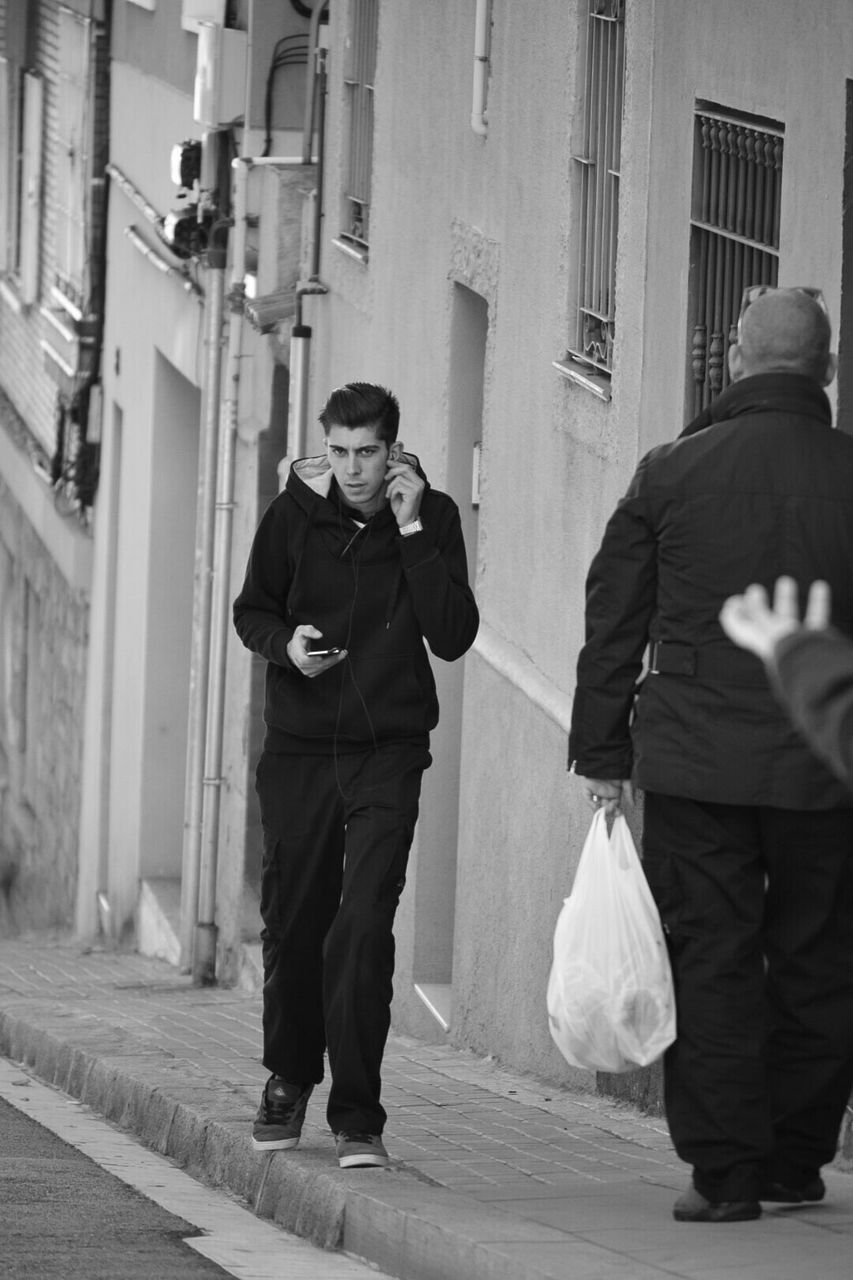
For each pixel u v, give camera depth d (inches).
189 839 1572.3
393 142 1251.2
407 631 662.5
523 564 1010.1
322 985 690.2
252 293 1544.0
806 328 556.1
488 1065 1000.9
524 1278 532.4
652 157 832.3
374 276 1288.1
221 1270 610.5
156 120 1811.0
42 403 2277.3
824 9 660.7
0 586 2541.8
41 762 2273.6
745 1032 558.3
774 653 362.3
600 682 563.2
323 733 663.1
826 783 542.3
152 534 1781.5
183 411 1786.4
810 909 560.7
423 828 1167.6
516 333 1022.4
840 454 552.4
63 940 1990.7
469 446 1136.2
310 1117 776.9
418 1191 635.5
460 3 1122.0
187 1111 805.9
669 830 559.8
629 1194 630.5
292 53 1560.0
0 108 2519.7
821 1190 589.6
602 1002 559.5
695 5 785.6
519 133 1017.5
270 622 668.1
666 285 808.9
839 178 647.8
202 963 1524.4
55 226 2253.9
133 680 1828.2
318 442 1413.6
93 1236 655.8
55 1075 1028.5
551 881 942.4
